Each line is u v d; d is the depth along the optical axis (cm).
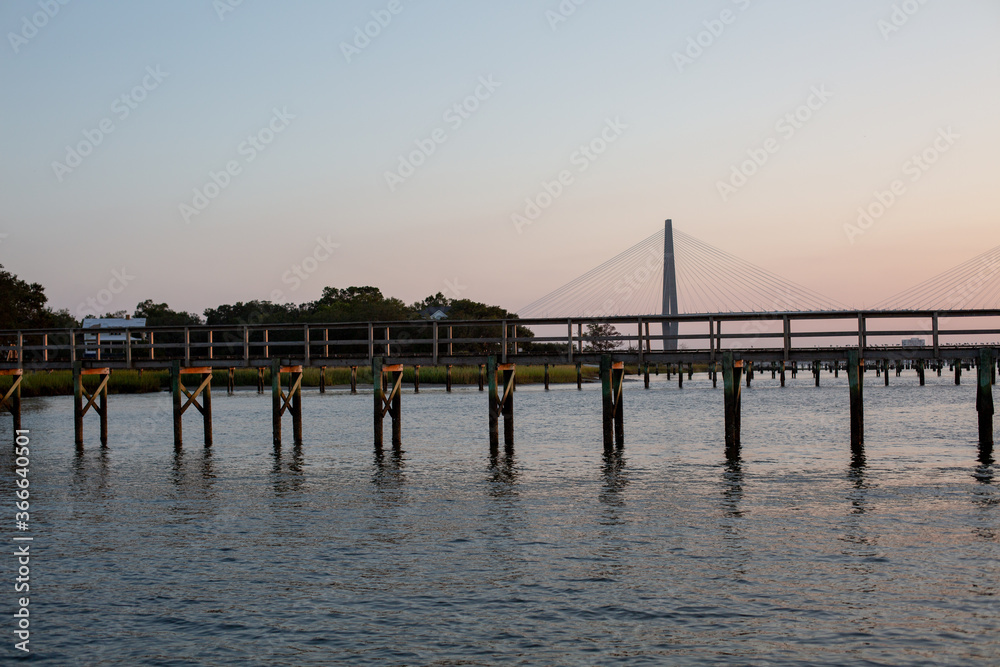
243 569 1177
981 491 1684
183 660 876
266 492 1778
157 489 1827
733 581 1094
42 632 951
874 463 2081
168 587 1102
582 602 1022
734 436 2192
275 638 927
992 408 2220
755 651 873
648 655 867
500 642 906
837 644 887
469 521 1467
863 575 1110
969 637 897
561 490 1764
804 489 1738
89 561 1225
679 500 1636
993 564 1148
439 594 1059
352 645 906
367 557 1230
